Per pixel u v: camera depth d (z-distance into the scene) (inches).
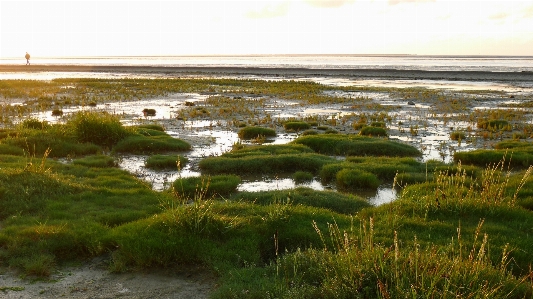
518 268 264.4
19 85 1653.5
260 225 315.0
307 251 273.4
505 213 348.2
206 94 1509.6
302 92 1589.6
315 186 497.4
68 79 2081.7
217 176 488.1
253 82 2033.7
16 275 256.7
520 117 973.8
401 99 1369.3
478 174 506.0
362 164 542.3
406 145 664.4
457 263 221.1
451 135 766.5
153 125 807.7
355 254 234.5
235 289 235.6
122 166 562.3
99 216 339.9
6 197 361.1
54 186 394.9
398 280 204.7
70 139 649.0
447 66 4355.3
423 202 373.1
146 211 360.2
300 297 214.4
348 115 1013.2
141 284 251.3
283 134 804.6
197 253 277.1
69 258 284.0
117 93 1494.8
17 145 594.6
